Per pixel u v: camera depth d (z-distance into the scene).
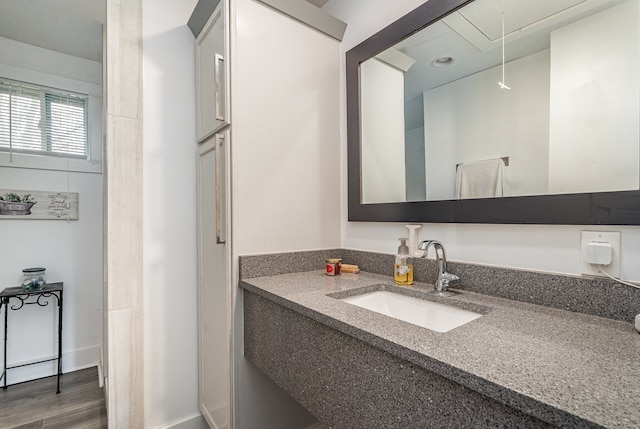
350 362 0.76
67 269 2.27
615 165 0.76
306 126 1.45
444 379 0.55
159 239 1.49
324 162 1.52
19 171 2.12
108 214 1.36
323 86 1.52
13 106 2.12
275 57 1.34
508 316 0.78
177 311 1.53
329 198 1.54
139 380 1.41
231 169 1.24
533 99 0.91
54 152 2.25
